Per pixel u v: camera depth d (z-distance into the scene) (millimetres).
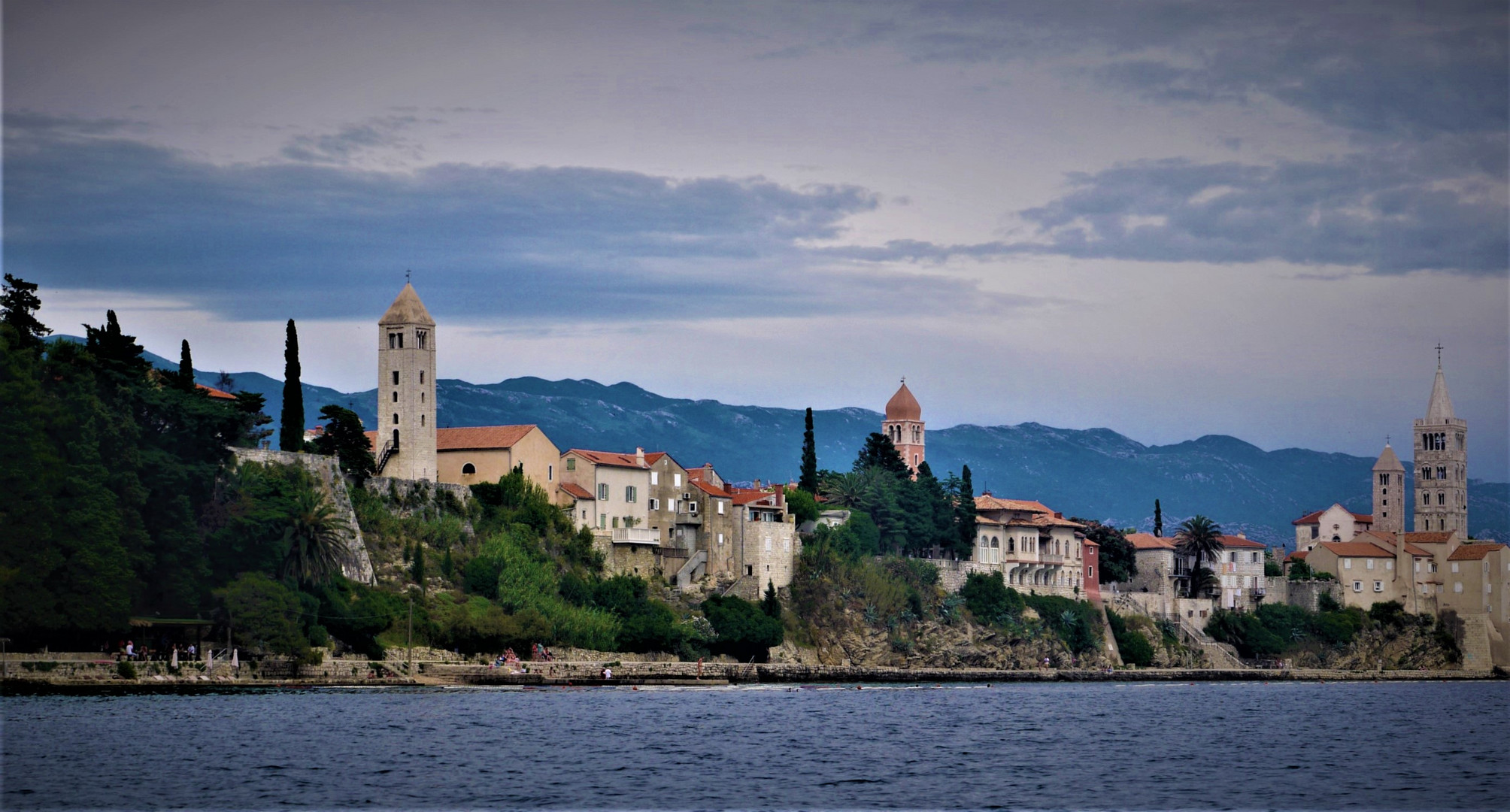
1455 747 181500
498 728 173000
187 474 197625
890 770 151625
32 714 164250
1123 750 171875
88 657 184375
